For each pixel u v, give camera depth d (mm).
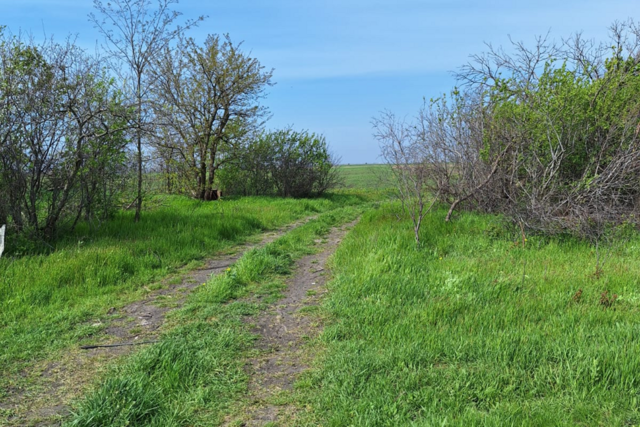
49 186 8875
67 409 3658
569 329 4527
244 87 20422
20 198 8406
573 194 8875
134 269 7598
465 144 11500
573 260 7184
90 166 9141
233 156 21469
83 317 5633
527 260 7273
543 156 9922
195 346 4652
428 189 12805
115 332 5230
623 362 3752
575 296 5457
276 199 20531
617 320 4809
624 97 9719
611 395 3459
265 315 5680
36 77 8492
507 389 3605
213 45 19938
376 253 7734
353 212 16469
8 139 8250
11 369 4320
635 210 9047
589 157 9656
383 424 3295
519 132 9859
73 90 8867
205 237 10125
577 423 3211
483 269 6691
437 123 11438
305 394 3799
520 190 10031
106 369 4301
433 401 3504
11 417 3562
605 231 8195
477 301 5465
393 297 5785
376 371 4023
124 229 10219
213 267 8320
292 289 6777
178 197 20078
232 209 15031
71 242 8797
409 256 7414
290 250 9328
